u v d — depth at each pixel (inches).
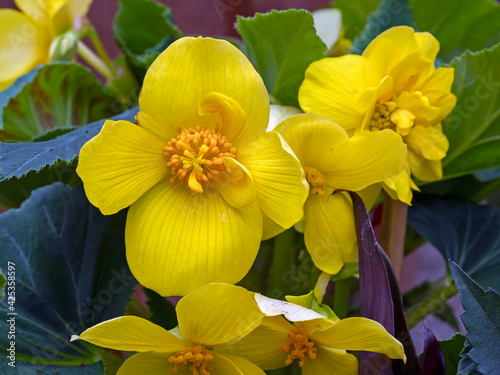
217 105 10.7
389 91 11.9
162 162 11.0
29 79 13.3
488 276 13.5
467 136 13.8
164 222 10.7
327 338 10.6
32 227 12.4
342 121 11.9
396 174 11.0
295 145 10.9
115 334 10.2
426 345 10.6
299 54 12.8
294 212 10.5
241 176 10.6
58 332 12.2
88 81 14.1
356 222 10.9
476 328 10.5
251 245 10.8
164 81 10.6
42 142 11.6
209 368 10.7
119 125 10.4
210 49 10.6
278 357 11.1
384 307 10.5
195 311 10.0
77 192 12.8
